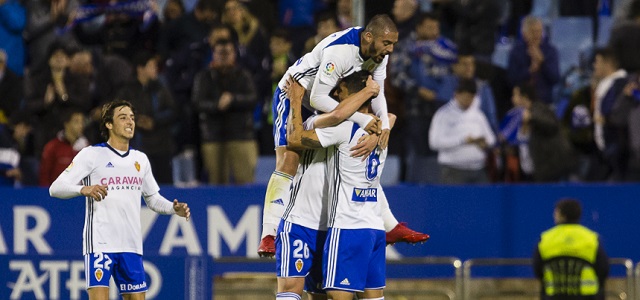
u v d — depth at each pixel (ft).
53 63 146.20
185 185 137.08
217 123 138.00
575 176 140.36
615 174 139.23
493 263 126.11
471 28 153.28
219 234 131.95
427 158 140.05
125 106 92.89
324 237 82.58
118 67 146.92
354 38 77.25
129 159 92.99
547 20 169.78
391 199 132.16
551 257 113.80
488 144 137.18
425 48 140.56
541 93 147.74
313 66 78.33
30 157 149.59
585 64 155.33
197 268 107.86
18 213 133.18
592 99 142.10
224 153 138.51
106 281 91.50
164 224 132.26
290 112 79.20
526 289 130.93
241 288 125.70
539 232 131.54
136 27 155.74
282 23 159.94
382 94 82.28
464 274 123.03
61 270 111.24
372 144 79.66
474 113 136.46
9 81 153.07
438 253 131.85
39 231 132.87
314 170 81.61
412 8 143.33
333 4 159.63
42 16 162.61
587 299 112.78
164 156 138.92
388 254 132.46
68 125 136.26
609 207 132.16
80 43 161.48
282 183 81.56
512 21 164.25
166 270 108.17
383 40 75.77
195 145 146.00
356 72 78.59
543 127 136.15
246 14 148.36
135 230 92.94
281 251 82.17
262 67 147.64
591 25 168.66
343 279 80.12
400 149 143.02
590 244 113.09
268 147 149.79
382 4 145.07
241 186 131.95
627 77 138.82
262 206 131.54
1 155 143.95
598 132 139.95
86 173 91.35
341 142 79.61
